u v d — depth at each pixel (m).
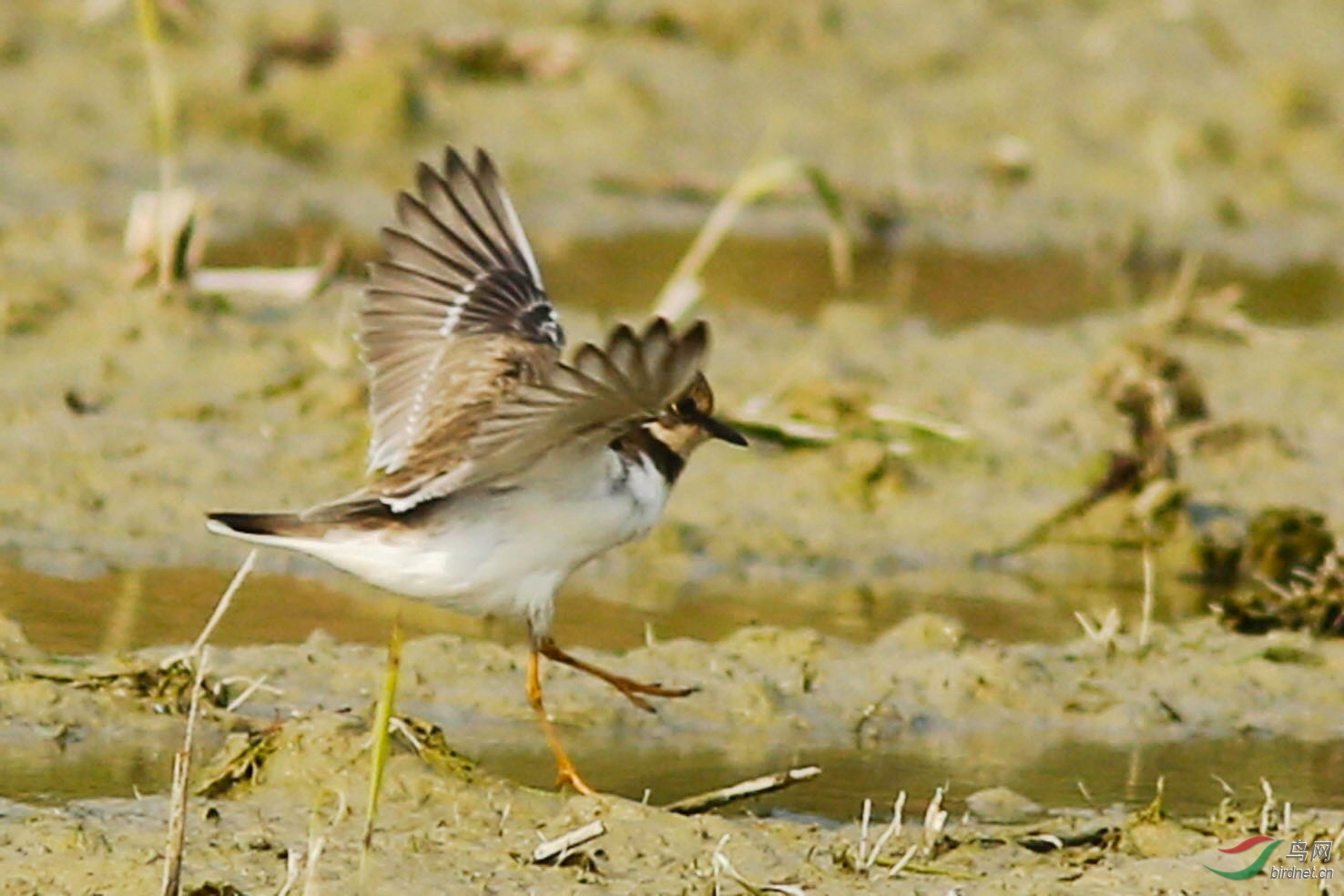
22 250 16.78
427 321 9.12
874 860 8.56
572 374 7.25
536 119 22.80
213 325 15.40
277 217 19.53
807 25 25.30
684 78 24.03
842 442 14.59
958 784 9.77
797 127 23.53
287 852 8.27
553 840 8.44
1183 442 15.09
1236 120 24.91
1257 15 27.41
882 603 12.66
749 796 9.07
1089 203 23.08
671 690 9.52
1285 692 11.30
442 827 8.66
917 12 26.22
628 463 8.62
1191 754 10.40
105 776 9.12
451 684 10.55
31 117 20.64
